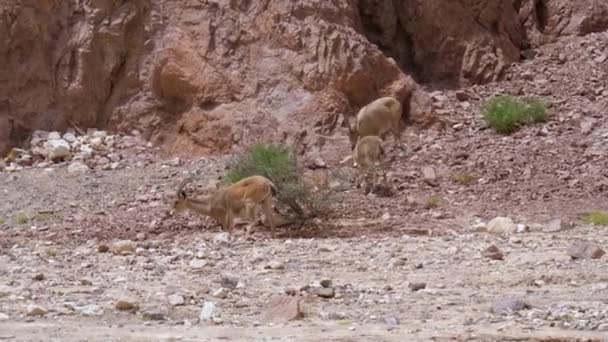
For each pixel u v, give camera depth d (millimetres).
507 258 21094
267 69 33000
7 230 26094
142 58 33375
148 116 32969
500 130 32375
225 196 24875
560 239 23188
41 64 32688
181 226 26062
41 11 32781
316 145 31375
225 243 23578
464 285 18688
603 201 27312
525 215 26234
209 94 32594
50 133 32344
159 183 29375
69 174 30297
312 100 32344
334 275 19797
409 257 21406
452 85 37469
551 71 37469
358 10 37344
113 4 33375
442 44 37688
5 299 17500
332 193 26484
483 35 38094
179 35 33312
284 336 14773
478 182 28812
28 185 29453
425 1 37812
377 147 28312
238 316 16312
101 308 16797
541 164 29609
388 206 27156
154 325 15633
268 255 21922
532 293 17828
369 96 33438
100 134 32688
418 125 33250
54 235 25359
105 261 21781
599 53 37875
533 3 40594
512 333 14867
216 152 31922
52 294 18109
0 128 31875
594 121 32281
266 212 24531
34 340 14539
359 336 14750
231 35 33438
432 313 16359
